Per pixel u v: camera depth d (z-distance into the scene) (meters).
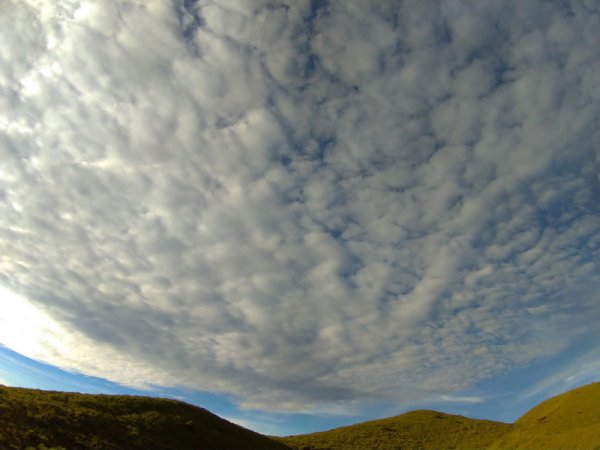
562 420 70.25
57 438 39.09
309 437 104.44
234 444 61.09
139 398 64.81
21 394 48.34
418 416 124.00
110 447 42.38
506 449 70.62
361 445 96.19
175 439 53.56
